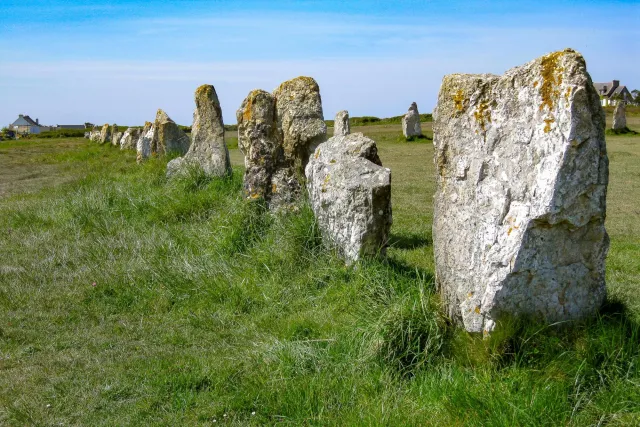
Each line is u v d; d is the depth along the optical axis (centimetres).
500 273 491
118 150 3247
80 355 620
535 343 491
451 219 540
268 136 1016
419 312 545
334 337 586
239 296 739
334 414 471
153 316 721
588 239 497
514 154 495
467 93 527
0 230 1159
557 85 469
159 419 493
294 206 955
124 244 974
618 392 441
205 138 1388
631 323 498
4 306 758
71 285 828
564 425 421
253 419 482
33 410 514
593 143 468
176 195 1197
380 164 815
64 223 1152
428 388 479
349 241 763
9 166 2655
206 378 550
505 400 437
